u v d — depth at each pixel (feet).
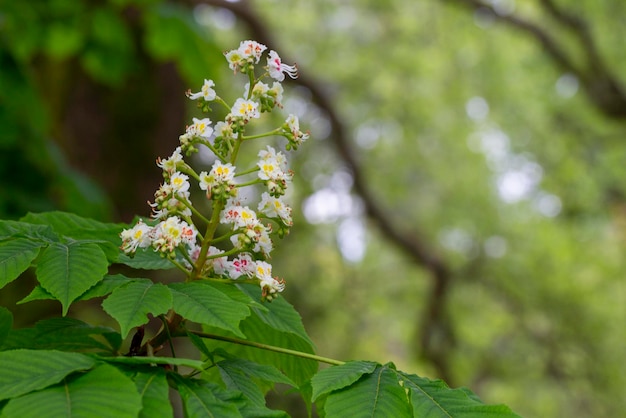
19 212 17.92
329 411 6.08
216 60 21.98
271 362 8.61
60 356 5.54
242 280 7.16
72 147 29.45
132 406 5.10
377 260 63.05
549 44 45.14
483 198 60.64
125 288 6.22
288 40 58.03
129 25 27.84
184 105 31.58
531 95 57.57
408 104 58.18
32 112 19.26
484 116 61.05
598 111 45.11
